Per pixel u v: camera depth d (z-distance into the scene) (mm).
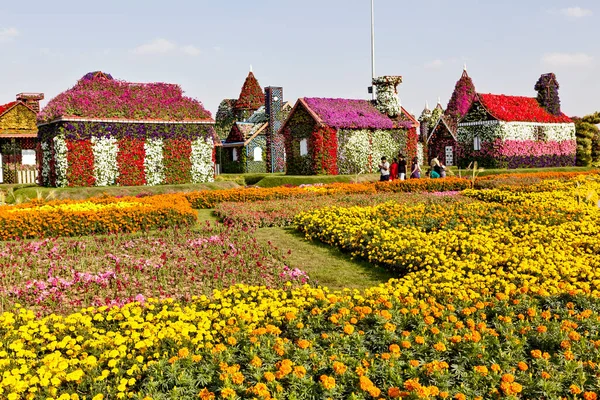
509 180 25484
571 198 18391
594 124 50562
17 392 5418
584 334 6258
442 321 6742
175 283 10047
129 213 14430
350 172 35719
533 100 47125
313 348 5898
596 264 9750
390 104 38062
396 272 10938
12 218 13375
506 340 6027
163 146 28266
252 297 8586
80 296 9344
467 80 71375
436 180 24703
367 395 4977
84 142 26250
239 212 16188
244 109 64312
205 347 6242
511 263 9852
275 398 4766
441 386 5070
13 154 38156
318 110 34969
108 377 5934
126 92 28750
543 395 4984
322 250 12805
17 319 7695
